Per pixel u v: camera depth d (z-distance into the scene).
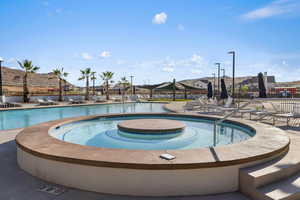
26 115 14.01
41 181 3.24
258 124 6.08
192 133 6.45
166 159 2.88
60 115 14.19
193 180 2.77
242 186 2.85
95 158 2.91
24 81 22.98
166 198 2.72
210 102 16.86
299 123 7.95
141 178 2.76
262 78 17.67
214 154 3.11
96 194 2.84
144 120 7.54
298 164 3.22
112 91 43.16
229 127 7.19
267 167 2.98
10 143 5.64
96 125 7.84
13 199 2.70
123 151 3.27
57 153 3.16
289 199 2.50
